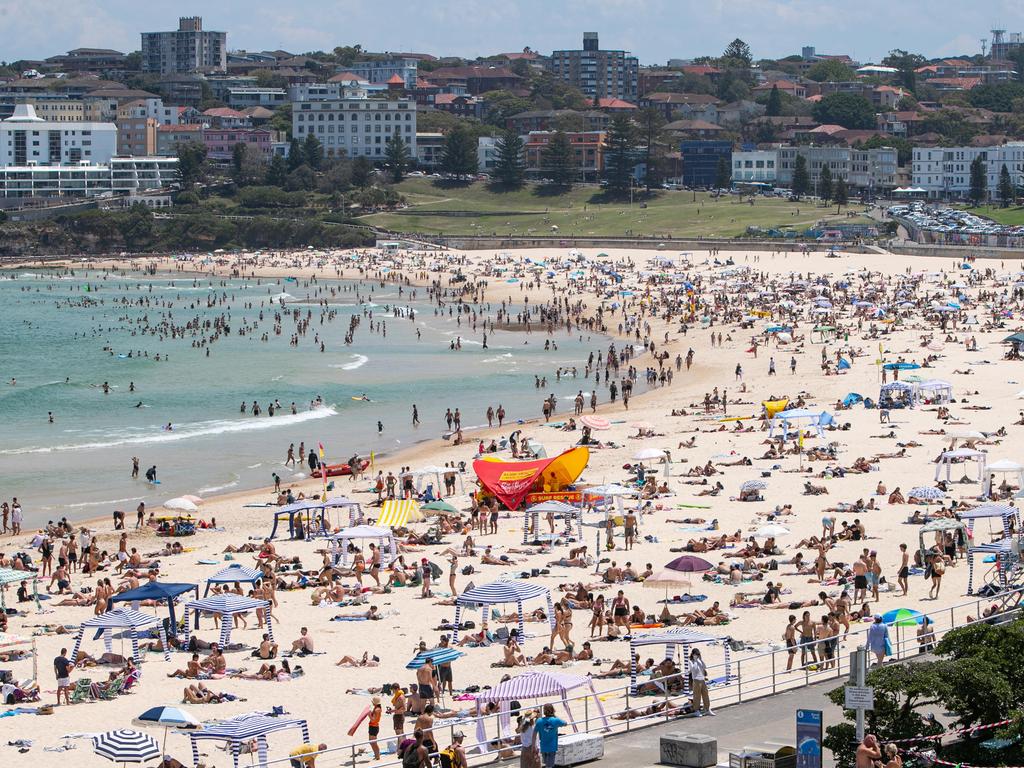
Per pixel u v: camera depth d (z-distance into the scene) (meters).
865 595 109.62
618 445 195.25
